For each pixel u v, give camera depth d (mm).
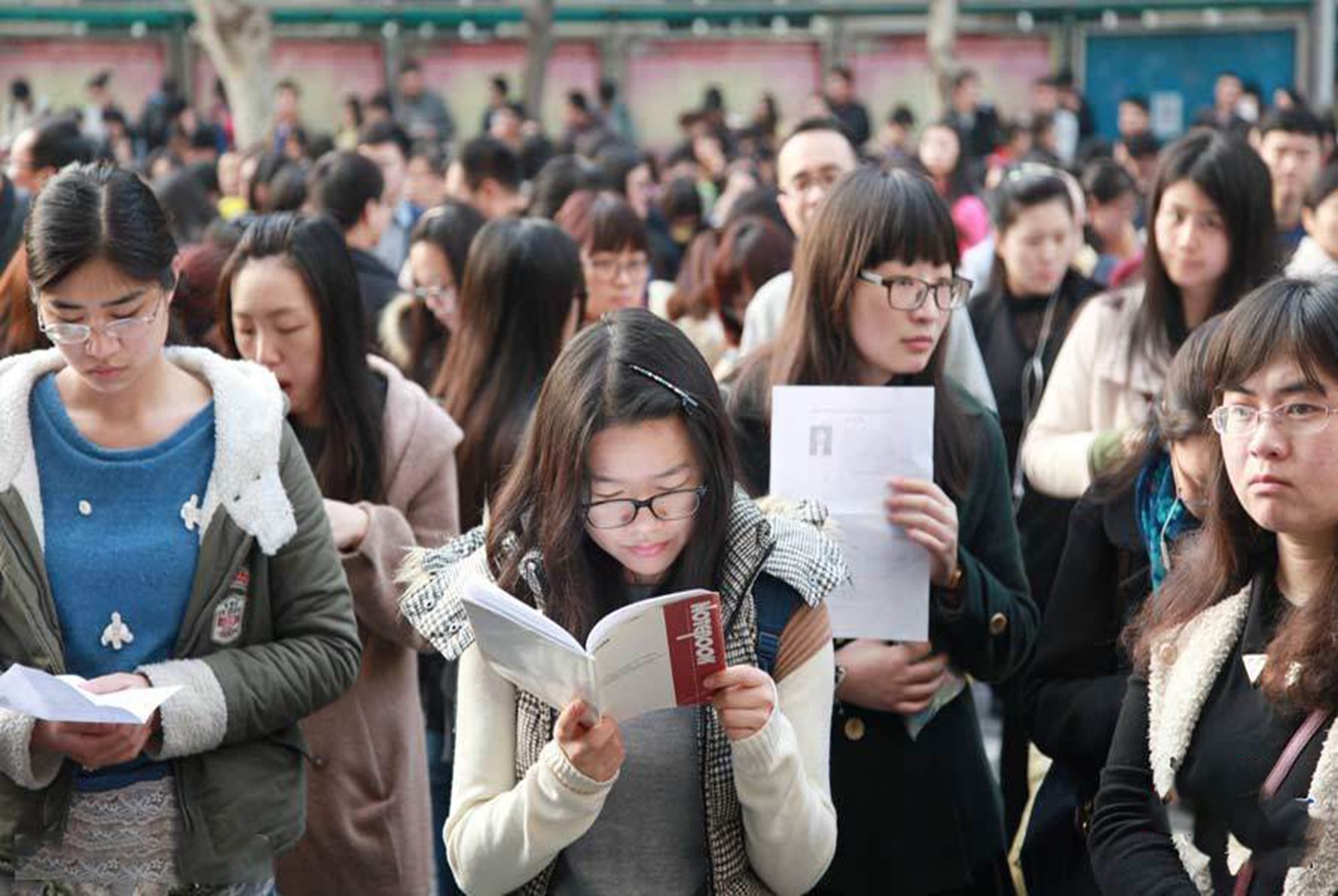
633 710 3113
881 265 4312
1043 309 7289
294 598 3838
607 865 3379
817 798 3316
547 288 5398
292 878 4734
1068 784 4301
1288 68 29062
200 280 5453
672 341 3312
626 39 29781
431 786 5715
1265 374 3213
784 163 6809
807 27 29703
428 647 4566
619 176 12570
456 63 29703
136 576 3641
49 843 3639
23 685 3338
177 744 3598
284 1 28781
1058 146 23062
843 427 4168
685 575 3316
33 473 3648
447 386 5508
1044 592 5652
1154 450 4176
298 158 12320
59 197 3531
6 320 4414
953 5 25906
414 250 6582
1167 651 3451
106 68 29188
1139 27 29422
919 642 4219
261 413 3754
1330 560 3240
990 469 4520
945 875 4309
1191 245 5621
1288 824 3143
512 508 3365
